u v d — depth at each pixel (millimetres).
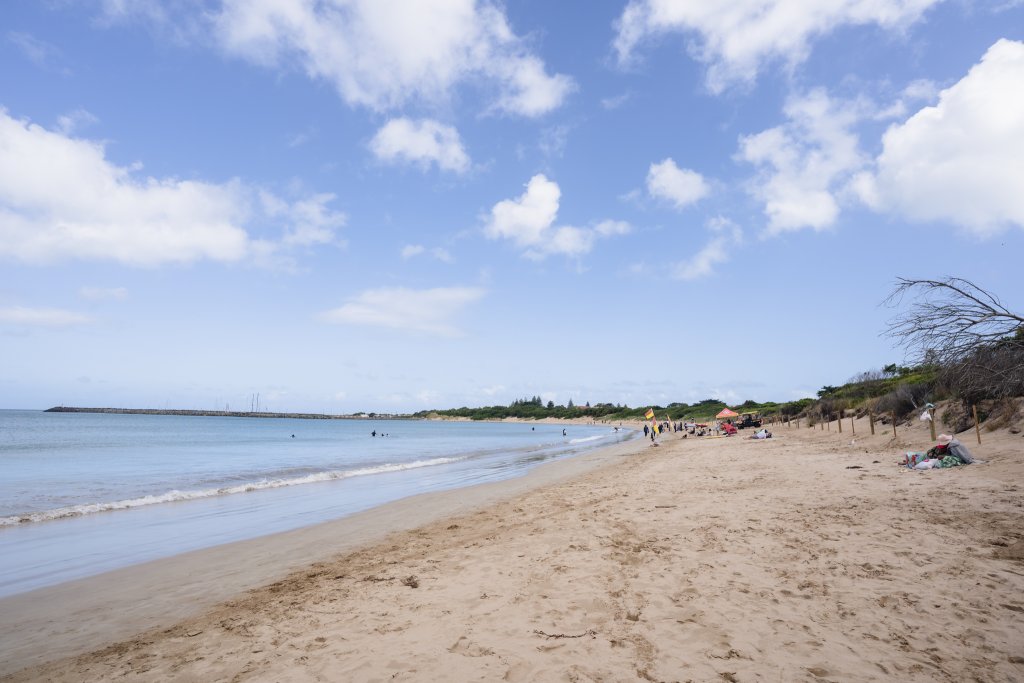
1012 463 11500
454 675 4066
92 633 5707
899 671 3750
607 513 10117
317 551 9133
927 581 5336
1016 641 4098
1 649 5332
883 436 21672
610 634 4645
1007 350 10703
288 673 4293
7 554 9258
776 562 6246
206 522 12047
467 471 23938
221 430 84375
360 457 34312
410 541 9469
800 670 3834
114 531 11102
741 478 13789
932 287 11016
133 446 42969
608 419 188750
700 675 3846
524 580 6328
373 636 4961
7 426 79062
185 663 4684
